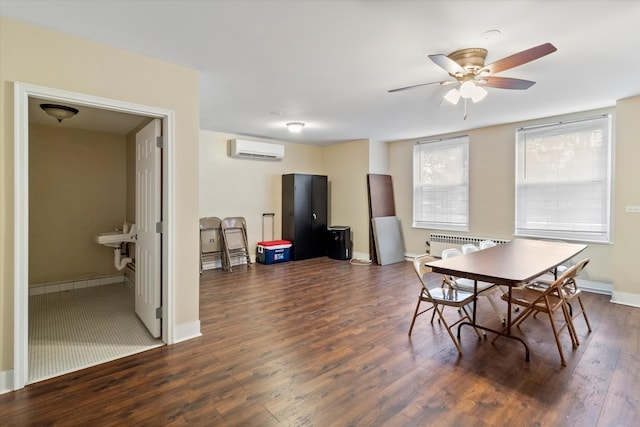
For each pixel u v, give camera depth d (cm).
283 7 191
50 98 215
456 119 462
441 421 176
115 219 460
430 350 259
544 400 194
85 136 435
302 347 264
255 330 298
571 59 261
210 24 210
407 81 313
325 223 675
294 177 623
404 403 192
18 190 202
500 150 502
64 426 171
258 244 612
